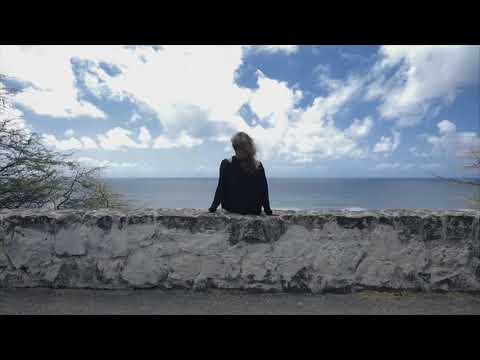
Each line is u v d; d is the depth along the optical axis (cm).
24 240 329
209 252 327
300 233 326
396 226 322
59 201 693
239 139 340
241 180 342
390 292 322
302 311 284
